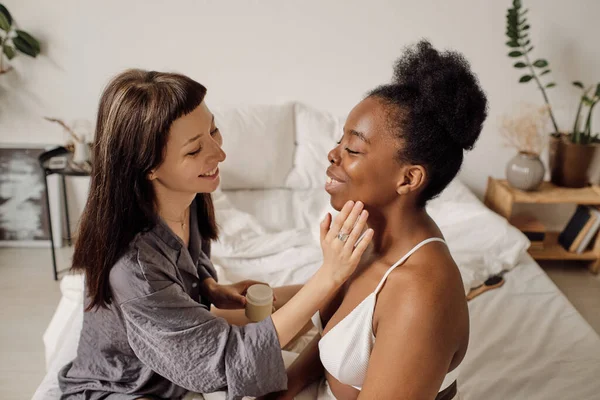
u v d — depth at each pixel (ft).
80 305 5.38
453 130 2.63
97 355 3.74
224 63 8.71
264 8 8.39
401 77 2.79
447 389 3.30
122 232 3.32
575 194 8.35
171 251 3.60
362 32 8.62
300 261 6.41
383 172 2.77
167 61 8.66
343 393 3.28
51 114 8.82
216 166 3.37
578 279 8.71
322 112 8.91
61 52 8.45
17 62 8.44
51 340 5.20
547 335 5.42
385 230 2.99
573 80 8.93
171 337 3.30
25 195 9.05
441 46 8.74
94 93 8.73
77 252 3.44
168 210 3.61
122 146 3.11
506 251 6.75
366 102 2.81
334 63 8.79
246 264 6.46
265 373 3.33
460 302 2.78
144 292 3.30
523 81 8.33
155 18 8.37
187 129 3.12
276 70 8.80
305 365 3.70
